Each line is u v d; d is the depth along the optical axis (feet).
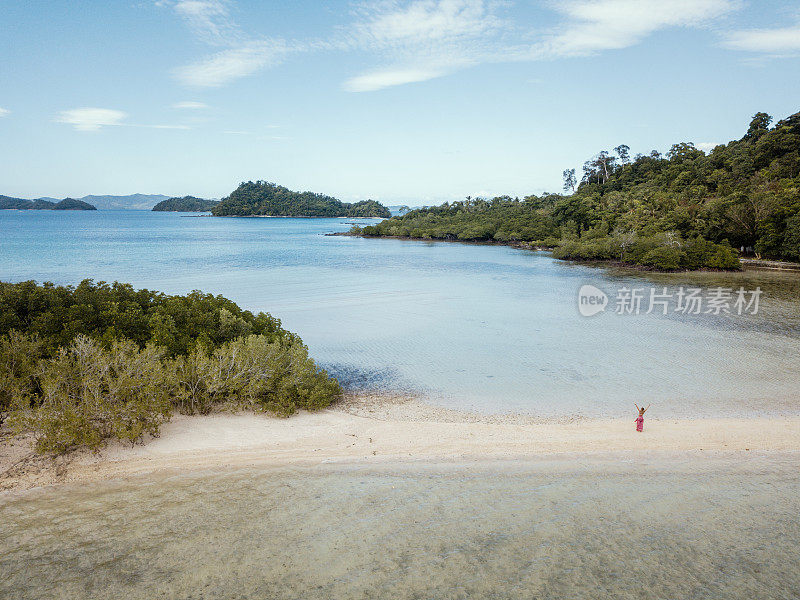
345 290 201.98
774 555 42.55
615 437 66.39
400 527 45.85
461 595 37.17
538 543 43.73
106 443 59.77
